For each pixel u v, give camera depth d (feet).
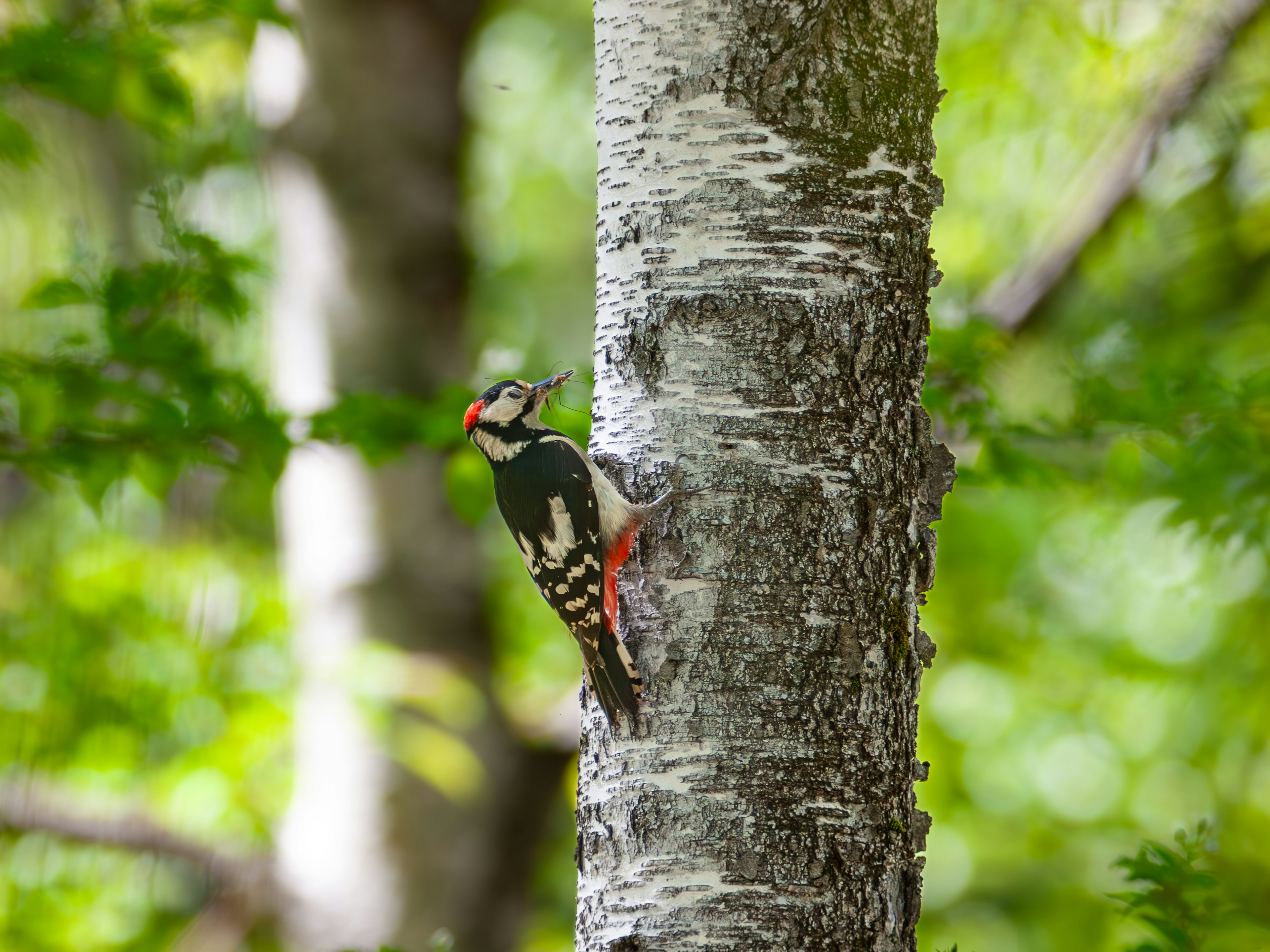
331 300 41.24
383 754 38.50
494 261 63.62
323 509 40.70
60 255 33.63
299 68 41.86
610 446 17.76
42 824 38.32
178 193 33.37
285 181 41.91
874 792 16.58
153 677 38.34
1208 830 22.85
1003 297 39.42
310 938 38.19
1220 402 30.68
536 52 64.13
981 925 58.18
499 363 32.78
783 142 17.28
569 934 54.39
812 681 16.49
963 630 53.06
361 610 39.83
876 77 17.54
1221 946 21.33
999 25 41.91
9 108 32.94
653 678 16.74
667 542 16.96
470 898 38.93
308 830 38.73
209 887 40.52
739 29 17.39
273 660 40.04
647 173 17.66
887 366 17.40
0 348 32.65
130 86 29.32
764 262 17.17
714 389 17.08
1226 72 40.50
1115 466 29.84
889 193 17.54
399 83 42.09
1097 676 55.36
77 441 27.53
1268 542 33.17
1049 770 57.88
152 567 39.04
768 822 16.10
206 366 28.73
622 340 17.74
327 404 36.88
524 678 51.19
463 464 30.55
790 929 15.85
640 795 16.49
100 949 42.24
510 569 52.44
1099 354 39.11
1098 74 40.50
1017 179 43.75
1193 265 44.57
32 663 37.47
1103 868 54.70
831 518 16.84
